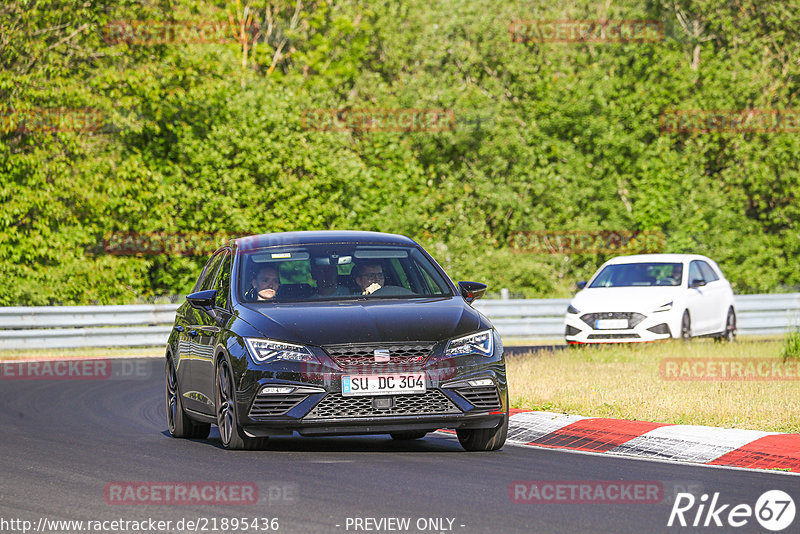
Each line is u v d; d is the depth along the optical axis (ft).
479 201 458.09
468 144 469.98
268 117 398.42
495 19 497.87
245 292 115.96
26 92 342.23
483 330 109.29
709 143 478.18
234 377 107.24
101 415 155.12
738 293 460.14
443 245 423.64
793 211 467.93
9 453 115.24
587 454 110.11
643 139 479.82
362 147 461.37
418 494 86.94
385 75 577.43
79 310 289.74
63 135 345.72
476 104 469.98
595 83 474.49
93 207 351.25
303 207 400.06
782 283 471.62
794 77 494.59
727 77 470.39
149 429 139.23
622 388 153.38
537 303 330.13
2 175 345.92
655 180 454.81
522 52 495.82
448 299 115.34
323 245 121.19
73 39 361.30
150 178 371.35
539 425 126.11
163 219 368.89
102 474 99.60
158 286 389.80
